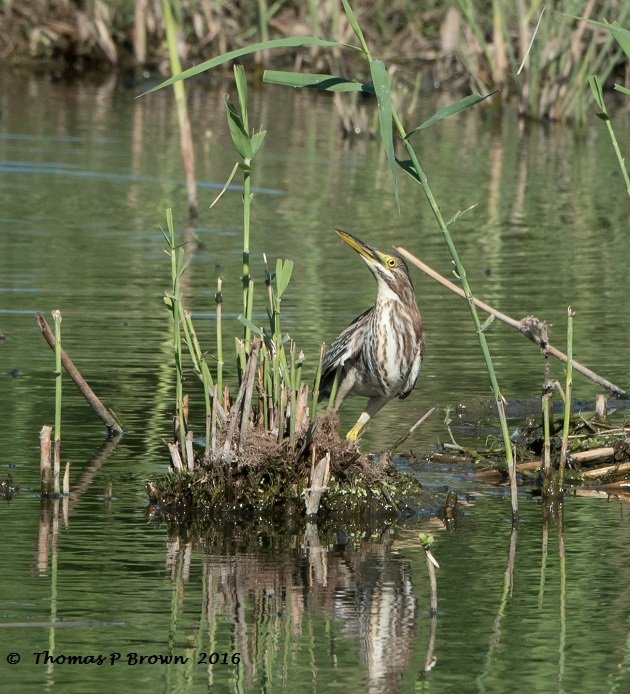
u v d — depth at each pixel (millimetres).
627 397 13867
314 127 30406
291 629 8383
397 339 12391
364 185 24609
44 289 17609
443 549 9930
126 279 18219
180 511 10688
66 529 10070
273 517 10711
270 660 7918
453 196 23844
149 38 35250
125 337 15539
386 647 8086
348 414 13539
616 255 20141
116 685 7602
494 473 11891
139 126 29438
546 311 17016
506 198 23828
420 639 8242
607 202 23797
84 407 13125
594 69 31359
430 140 29250
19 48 35500
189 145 21828
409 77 34250
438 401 13781
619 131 30188
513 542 10047
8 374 14086
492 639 8266
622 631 8383
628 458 12086
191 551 9758
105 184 24172
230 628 8359
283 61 35219
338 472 10945
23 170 24969
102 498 10812
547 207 23281
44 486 10844
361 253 12508
